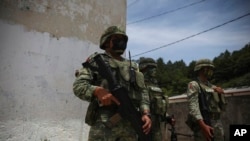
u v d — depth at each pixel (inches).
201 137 155.9
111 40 102.3
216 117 159.5
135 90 101.0
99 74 96.7
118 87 92.4
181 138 531.8
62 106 161.3
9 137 135.6
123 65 100.3
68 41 168.7
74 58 171.5
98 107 95.2
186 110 535.5
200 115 152.6
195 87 157.9
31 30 149.7
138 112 95.7
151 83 184.2
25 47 146.1
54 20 161.9
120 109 91.6
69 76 167.5
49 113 154.0
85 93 91.6
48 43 157.6
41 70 152.6
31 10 150.6
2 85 135.0
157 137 175.6
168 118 194.7
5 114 135.1
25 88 144.2
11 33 140.6
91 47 183.3
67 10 169.9
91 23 185.0
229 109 430.0
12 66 139.6
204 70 166.4
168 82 1190.3
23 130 141.3
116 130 92.5
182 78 1164.5
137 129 93.8
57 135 156.4
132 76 99.5
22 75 143.4
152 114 175.5
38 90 149.9
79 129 169.5
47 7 158.7
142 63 187.0
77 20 175.6
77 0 176.4
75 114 168.1
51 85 156.8
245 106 405.4
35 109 147.6
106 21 196.4
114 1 204.8
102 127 92.2
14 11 142.9
